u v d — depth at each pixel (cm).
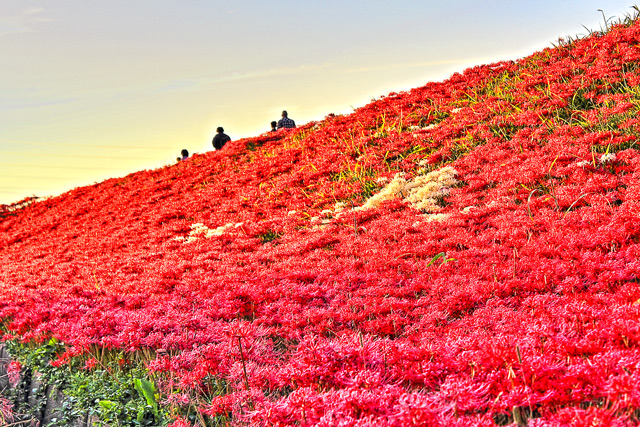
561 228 900
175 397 562
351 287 842
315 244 1173
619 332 430
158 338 701
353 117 2342
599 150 1184
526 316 578
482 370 406
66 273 1391
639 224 778
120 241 1739
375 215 1325
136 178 2859
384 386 409
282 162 2131
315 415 376
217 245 1395
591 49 1833
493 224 1039
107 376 670
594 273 687
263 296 827
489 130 1606
